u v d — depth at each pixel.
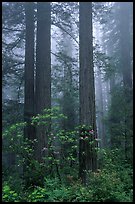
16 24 14.41
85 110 10.45
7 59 14.10
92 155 9.89
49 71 12.80
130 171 10.46
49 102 12.52
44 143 11.05
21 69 14.59
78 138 10.32
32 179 9.35
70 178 9.09
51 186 8.53
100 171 8.97
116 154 12.34
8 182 9.36
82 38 11.05
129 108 14.81
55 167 9.94
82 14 11.24
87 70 10.78
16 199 7.46
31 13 13.76
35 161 9.64
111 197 7.59
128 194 8.27
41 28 13.01
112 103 16.28
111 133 15.46
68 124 16.91
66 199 7.73
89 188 8.23
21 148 9.68
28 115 12.74
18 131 10.06
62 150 9.90
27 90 13.31
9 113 14.05
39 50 12.88
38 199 7.46
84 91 10.59
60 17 14.27
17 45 15.23
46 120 10.23
